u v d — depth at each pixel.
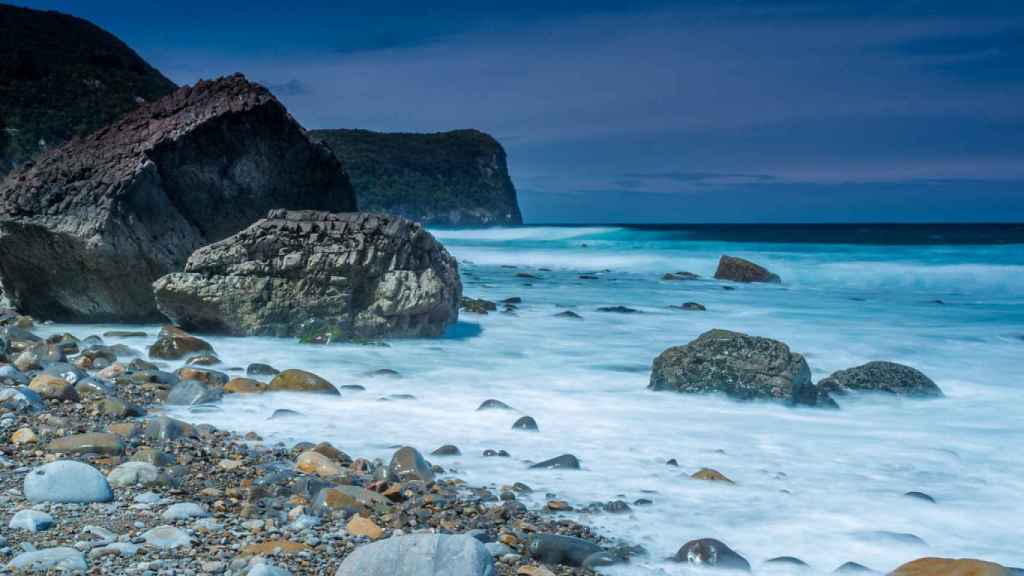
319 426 8.11
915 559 4.84
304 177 16.56
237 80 16.52
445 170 142.88
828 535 5.48
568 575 4.72
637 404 9.73
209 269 13.57
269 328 13.52
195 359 11.13
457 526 5.34
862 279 30.16
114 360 10.84
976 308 21.98
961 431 8.74
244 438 7.41
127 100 69.50
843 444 8.05
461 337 14.92
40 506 5.18
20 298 14.91
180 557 4.50
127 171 14.18
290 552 4.68
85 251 13.84
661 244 47.28
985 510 6.08
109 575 4.20
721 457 7.45
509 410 9.05
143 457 6.31
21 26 71.94
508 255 42.53
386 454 7.16
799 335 16.48
